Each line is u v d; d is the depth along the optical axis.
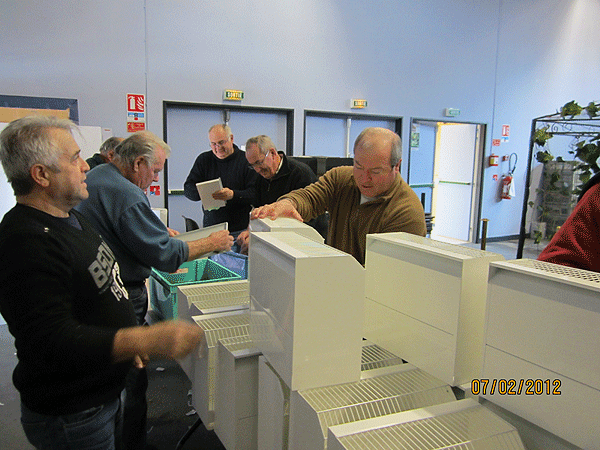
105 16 4.06
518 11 6.48
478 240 6.67
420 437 0.78
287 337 0.89
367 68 5.45
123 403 1.48
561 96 7.18
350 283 0.90
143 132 1.73
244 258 2.67
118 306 1.13
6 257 0.90
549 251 1.02
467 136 6.61
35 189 0.99
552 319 0.73
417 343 1.02
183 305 1.61
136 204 1.56
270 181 2.98
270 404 1.00
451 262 0.91
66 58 3.96
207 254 1.82
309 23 5.01
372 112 5.57
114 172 1.61
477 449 0.77
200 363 1.28
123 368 1.12
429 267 0.97
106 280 1.10
